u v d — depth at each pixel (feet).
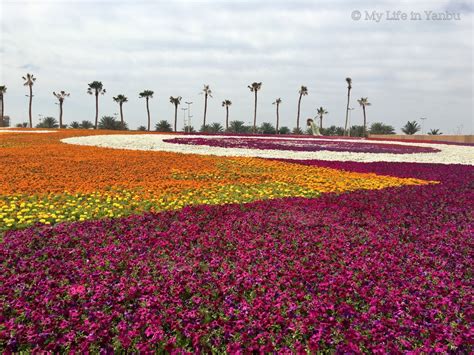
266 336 15.15
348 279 19.39
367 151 98.07
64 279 19.33
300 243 24.88
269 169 60.08
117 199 38.11
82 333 15.03
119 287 18.42
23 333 14.64
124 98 268.82
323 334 14.92
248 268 20.97
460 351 14.12
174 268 20.79
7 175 47.39
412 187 47.52
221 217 31.12
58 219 30.68
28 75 250.16
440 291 18.07
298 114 306.14
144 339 15.06
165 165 59.36
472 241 25.66
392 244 24.61
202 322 16.28
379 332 15.02
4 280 18.90
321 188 45.50
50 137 104.37
